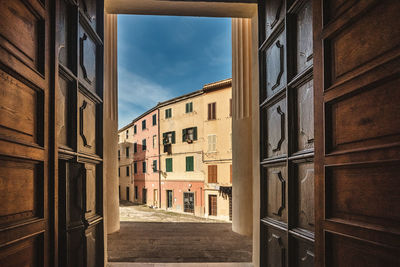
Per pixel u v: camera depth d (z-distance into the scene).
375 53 1.10
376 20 1.09
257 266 2.68
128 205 22.62
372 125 1.11
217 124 16.72
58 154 1.63
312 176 1.69
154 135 21.53
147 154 22.52
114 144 4.21
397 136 0.99
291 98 2.01
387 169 1.03
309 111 1.75
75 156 1.86
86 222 2.02
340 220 1.28
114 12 3.14
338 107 1.34
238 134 4.34
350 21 1.24
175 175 19.25
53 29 1.53
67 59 1.85
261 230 2.54
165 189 20.03
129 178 25.95
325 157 1.39
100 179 2.41
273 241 2.30
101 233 2.38
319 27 1.48
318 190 1.45
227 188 15.27
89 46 2.28
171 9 3.14
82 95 2.08
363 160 1.13
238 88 4.45
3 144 1.10
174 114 19.70
